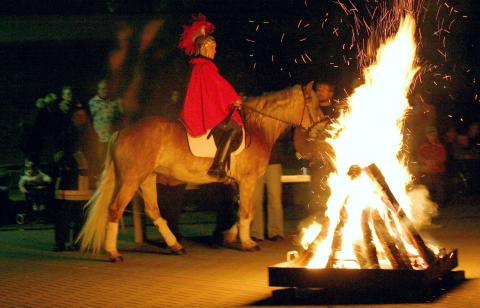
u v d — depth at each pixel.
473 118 32.16
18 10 32.31
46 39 31.92
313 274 12.50
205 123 16.70
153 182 17.47
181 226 22.83
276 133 17.69
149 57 32.66
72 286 14.14
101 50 32.72
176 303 12.68
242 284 14.06
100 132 21.64
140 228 18.62
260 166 17.50
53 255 17.77
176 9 32.78
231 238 18.80
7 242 19.97
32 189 23.80
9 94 32.28
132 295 13.32
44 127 23.59
